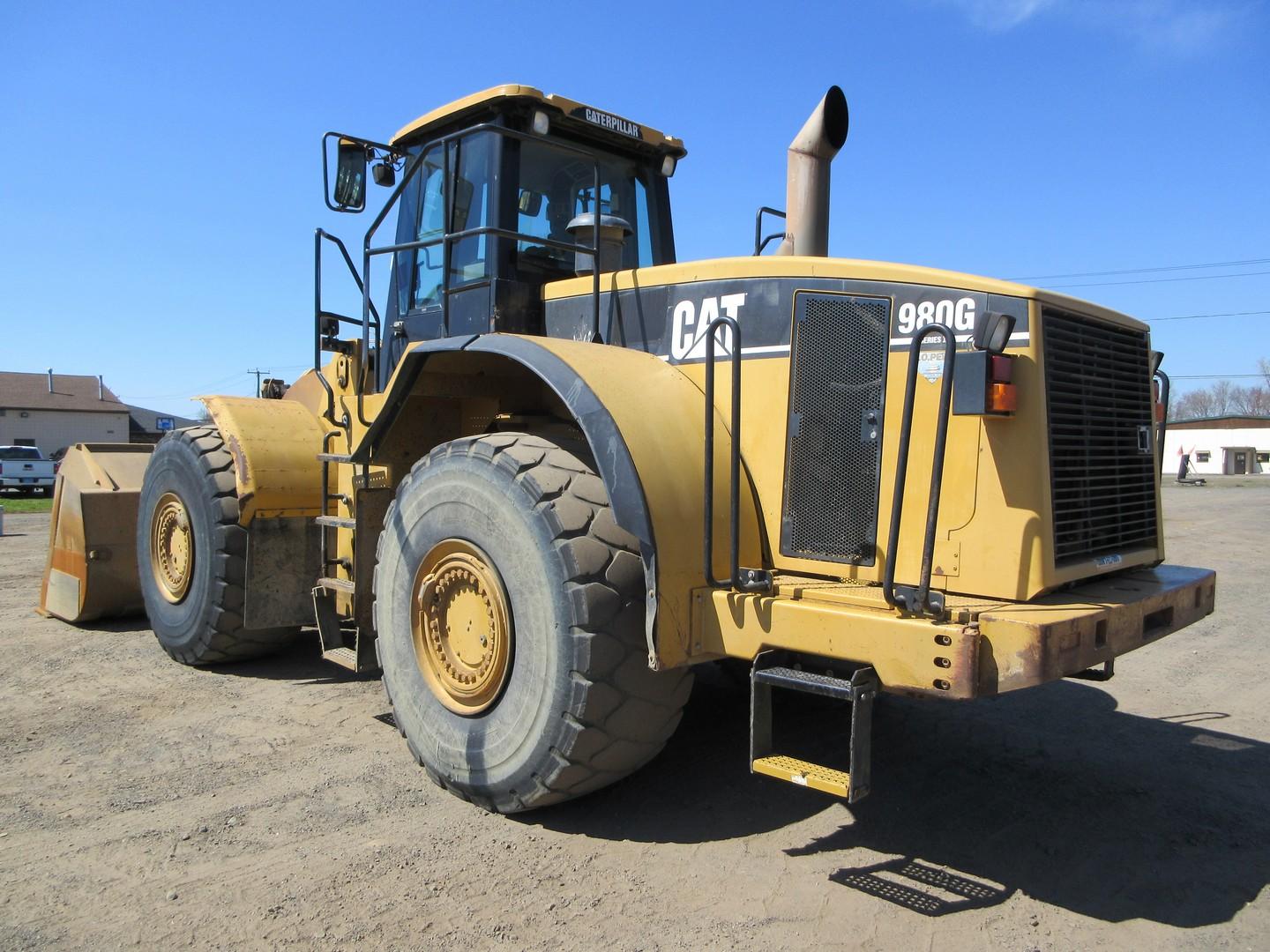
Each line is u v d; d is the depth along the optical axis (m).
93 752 4.08
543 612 3.18
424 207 4.85
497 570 3.37
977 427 2.98
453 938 2.60
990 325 2.83
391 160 5.13
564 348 3.47
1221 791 3.81
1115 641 2.89
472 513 3.46
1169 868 3.11
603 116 4.67
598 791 3.65
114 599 6.62
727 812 3.49
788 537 3.33
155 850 3.12
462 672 3.57
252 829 3.29
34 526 15.91
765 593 3.07
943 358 3.03
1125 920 2.76
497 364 4.10
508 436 3.53
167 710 4.71
